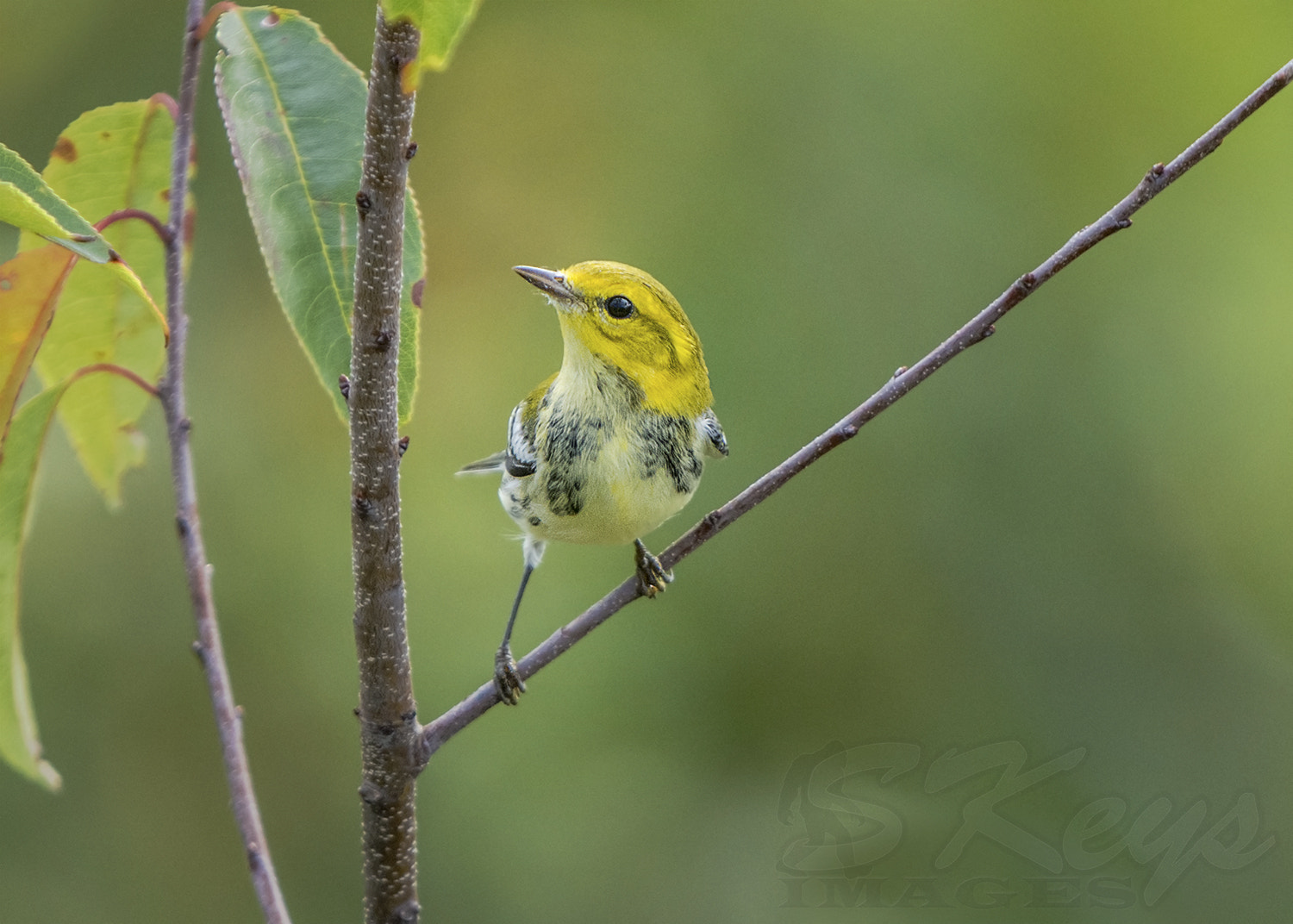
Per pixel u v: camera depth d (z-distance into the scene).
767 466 11.52
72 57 11.83
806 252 11.96
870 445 11.78
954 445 11.76
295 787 11.15
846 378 11.63
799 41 12.49
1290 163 12.23
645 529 7.59
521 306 12.64
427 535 11.63
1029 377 11.85
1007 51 12.14
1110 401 11.90
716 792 11.15
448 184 12.81
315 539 11.57
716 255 12.05
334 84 5.11
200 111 11.88
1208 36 12.05
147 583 11.35
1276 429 12.02
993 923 9.03
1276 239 12.20
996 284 11.77
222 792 11.27
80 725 11.13
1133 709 11.45
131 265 5.80
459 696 10.98
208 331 11.74
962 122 12.02
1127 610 11.69
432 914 10.72
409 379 4.84
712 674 11.41
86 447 6.09
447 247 12.74
